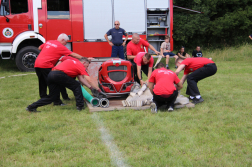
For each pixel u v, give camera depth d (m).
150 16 10.33
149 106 4.49
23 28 9.20
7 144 2.99
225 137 3.13
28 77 8.17
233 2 18.44
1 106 4.74
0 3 9.03
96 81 5.88
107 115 4.10
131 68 5.29
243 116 3.98
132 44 6.04
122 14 9.77
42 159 2.62
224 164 2.45
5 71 9.80
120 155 2.69
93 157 2.63
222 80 7.38
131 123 3.74
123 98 5.38
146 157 2.62
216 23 17.66
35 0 9.16
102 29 9.66
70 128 3.54
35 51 9.46
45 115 4.19
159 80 4.29
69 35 9.45
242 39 18.84
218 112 4.20
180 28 15.70
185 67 5.05
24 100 5.25
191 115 4.05
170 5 10.16
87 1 9.46
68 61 4.33
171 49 10.36
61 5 9.33
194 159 2.58
